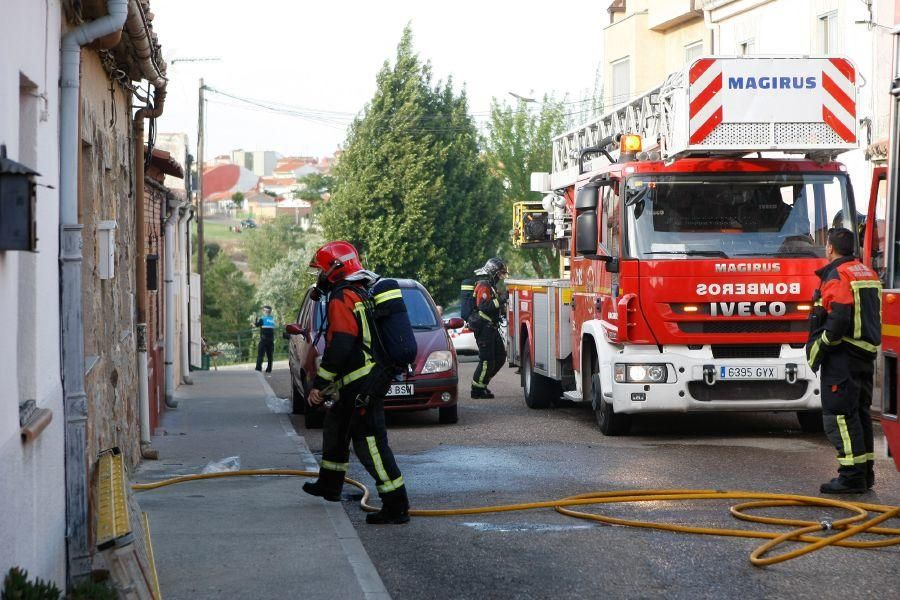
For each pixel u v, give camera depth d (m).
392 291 7.80
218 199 169.25
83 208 8.41
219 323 67.12
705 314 11.34
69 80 6.08
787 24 23.05
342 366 7.74
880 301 8.47
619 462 10.47
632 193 11.47
